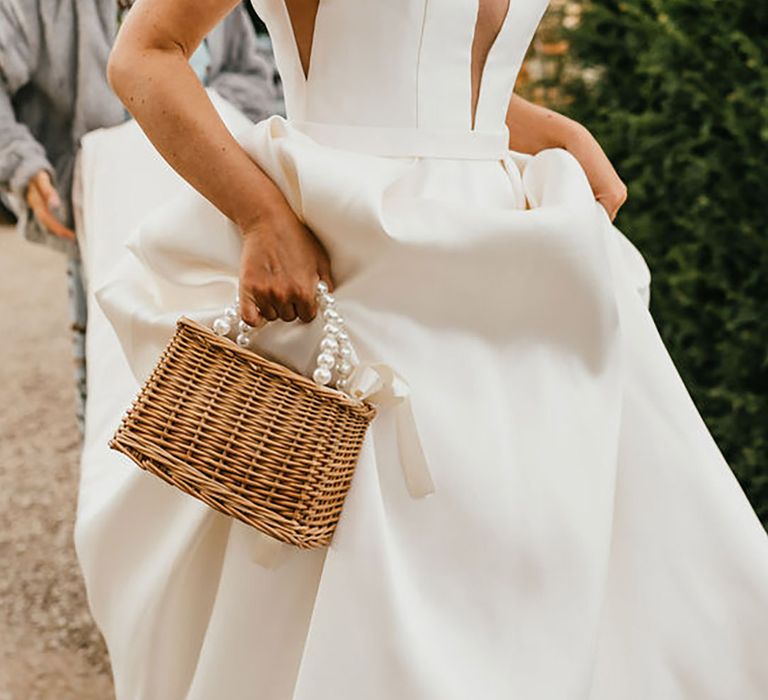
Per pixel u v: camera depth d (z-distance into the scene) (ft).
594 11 10.61
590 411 5.37
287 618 5.24
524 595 5.14
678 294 9.96
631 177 10.31
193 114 5.09
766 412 9.74
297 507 4.78
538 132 6.43
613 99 10.59
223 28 9.81
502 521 5.12
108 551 5.81
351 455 4.99
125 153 8.22
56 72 9.00
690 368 10.16
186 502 5.58
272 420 4.77
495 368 5.28
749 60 9.43
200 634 5.62
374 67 5.38
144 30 5.16
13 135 8.94
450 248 5.06
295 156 5.04
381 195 5.04
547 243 5.13
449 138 5.47
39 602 10.50
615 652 5.43
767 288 9.68
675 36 9.71
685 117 9.86
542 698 5.01
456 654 5.03
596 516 5.23
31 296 20.93
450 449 5.13
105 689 9.15
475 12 5.46
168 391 4.84
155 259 5.36
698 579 5.46
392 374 4.99
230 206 5.07
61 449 14.17
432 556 5.12
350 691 4.89
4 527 12.01
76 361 9.81
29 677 9.29
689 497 5.52
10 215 26.48
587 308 5.32
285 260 5.01
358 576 4.94
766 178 9.52
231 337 5.16
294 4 5.43
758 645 5.42
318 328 5.10
